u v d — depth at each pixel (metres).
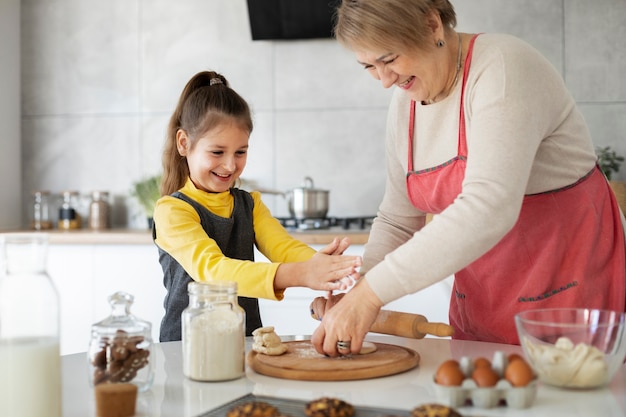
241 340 1.19
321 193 3.17
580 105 3.29
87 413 1.01
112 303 1.11
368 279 1.21
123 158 3.63
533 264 1.45
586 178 1.45
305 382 1.15
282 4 3.38
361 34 1.27
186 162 1.81
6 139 3.54
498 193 1.18
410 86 1.38
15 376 0.92
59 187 3.68
